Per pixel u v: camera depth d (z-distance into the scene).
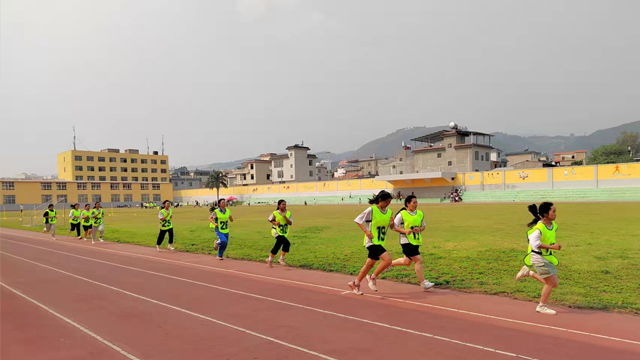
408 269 9.65
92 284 8.98
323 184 80.44
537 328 5.51
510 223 21.41
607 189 47.47
